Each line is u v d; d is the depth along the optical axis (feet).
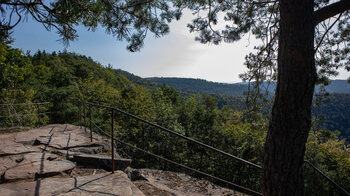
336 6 6.02
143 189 11.81
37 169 9.63
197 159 77.87
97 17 7.68
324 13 6.05
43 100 53.78
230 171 65.00
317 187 35.24
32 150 12.54
